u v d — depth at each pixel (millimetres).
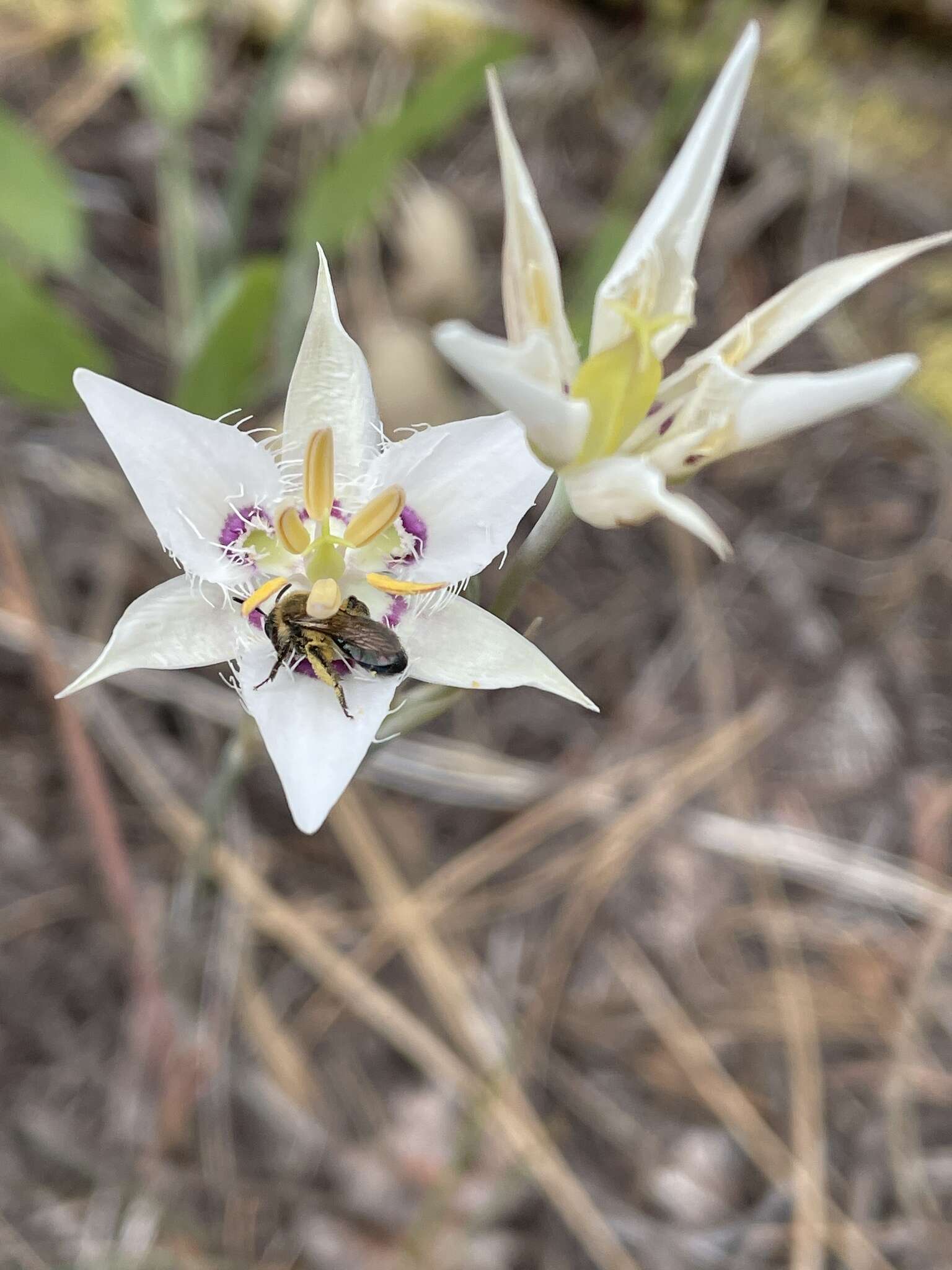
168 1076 155
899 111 248
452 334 68
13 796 173
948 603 209
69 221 179
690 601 204
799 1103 173
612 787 190
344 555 91
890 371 71
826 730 198
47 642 157
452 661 86
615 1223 164
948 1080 177
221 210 213
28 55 218
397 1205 162
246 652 86
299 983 174
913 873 189
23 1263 149
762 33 248
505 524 88
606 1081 174
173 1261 153
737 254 231
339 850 181
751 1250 164
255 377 193
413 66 234
